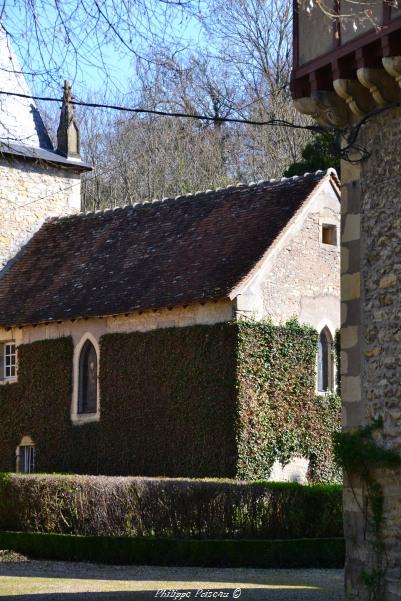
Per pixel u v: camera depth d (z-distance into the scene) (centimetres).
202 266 2902
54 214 3647
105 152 4884
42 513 2372
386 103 1354
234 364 2708
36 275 3369
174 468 2788
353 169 1425
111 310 2944
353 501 1380
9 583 1794
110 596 1584
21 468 3191
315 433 2861
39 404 3131
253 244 2873
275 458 2761
